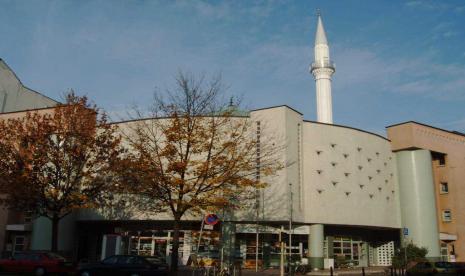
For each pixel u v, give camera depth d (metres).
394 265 34.00
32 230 34.09
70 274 23.47
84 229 36.84
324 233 37.44
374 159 40.16
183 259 32.50
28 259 23.36
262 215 31.34
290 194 31.64
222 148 21.67
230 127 23.67
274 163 26.03
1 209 34.84
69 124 27.16
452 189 44.56
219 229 32.41
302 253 33.81
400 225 41.88
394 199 42.31
